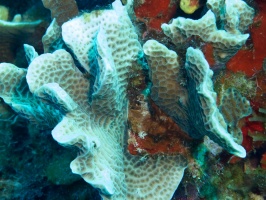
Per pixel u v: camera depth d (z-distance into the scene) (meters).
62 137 1.54
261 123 2.09
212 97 1.42
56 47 2.34
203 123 1.53
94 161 1.59
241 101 2.00
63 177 2.83
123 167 1.94
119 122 2.00
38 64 1.83
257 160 2.15
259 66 2.04
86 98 1.93
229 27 1.78
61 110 1.70
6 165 3.66
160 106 1.96
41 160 3.38
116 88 1.76
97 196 2.48
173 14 2.37
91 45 1.87
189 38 1.78
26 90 2.33
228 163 2.17
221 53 1.81
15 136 3.63
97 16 1.90
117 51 1.90
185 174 2.13
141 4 2.35
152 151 2.04
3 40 3.61
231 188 2.23
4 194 3.63
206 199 2.24
